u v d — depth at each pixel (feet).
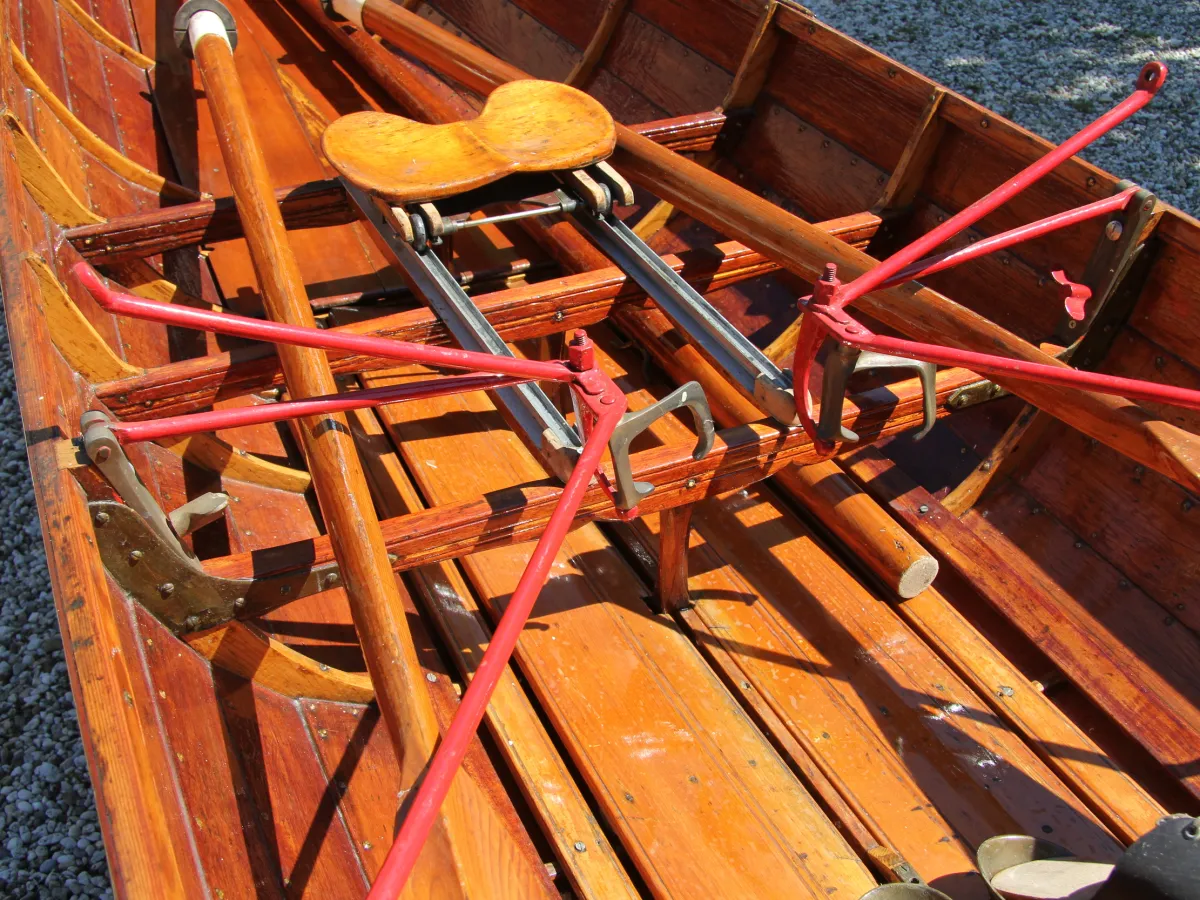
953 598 8.02
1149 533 7.43
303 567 6.12
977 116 8.21
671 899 5.91
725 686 7.25
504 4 14.66
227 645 6.19
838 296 5.96
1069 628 7.37
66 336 7.39
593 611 7.67
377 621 5.39
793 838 6.25
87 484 5.29
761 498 8.75
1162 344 7.41
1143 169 19.99
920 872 6.11
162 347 9.21
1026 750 6.79
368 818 6.13
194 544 7.38
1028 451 8.18
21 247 7.18
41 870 8.66
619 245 8.45
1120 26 25.34
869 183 9.52
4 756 9.59
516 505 6.31
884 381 9.09
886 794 6.52
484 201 8.68
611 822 6.35
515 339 8.20
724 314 10.52
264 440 9.16
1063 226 7.30
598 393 5.78
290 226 9.47
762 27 10.13
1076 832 6.32
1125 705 6.98
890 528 7.57
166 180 11.04
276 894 5.28
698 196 8.25
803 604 7.78
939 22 25.63
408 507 8.55
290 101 13.12
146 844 3.94
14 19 10.18
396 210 7.97
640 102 12.19
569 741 6.77
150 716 5.20
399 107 13.60
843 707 7.06
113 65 12.82
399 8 12.39
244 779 5.74
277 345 6.95
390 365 7.89
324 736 6.53
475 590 8.01
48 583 11.26
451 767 4.26
